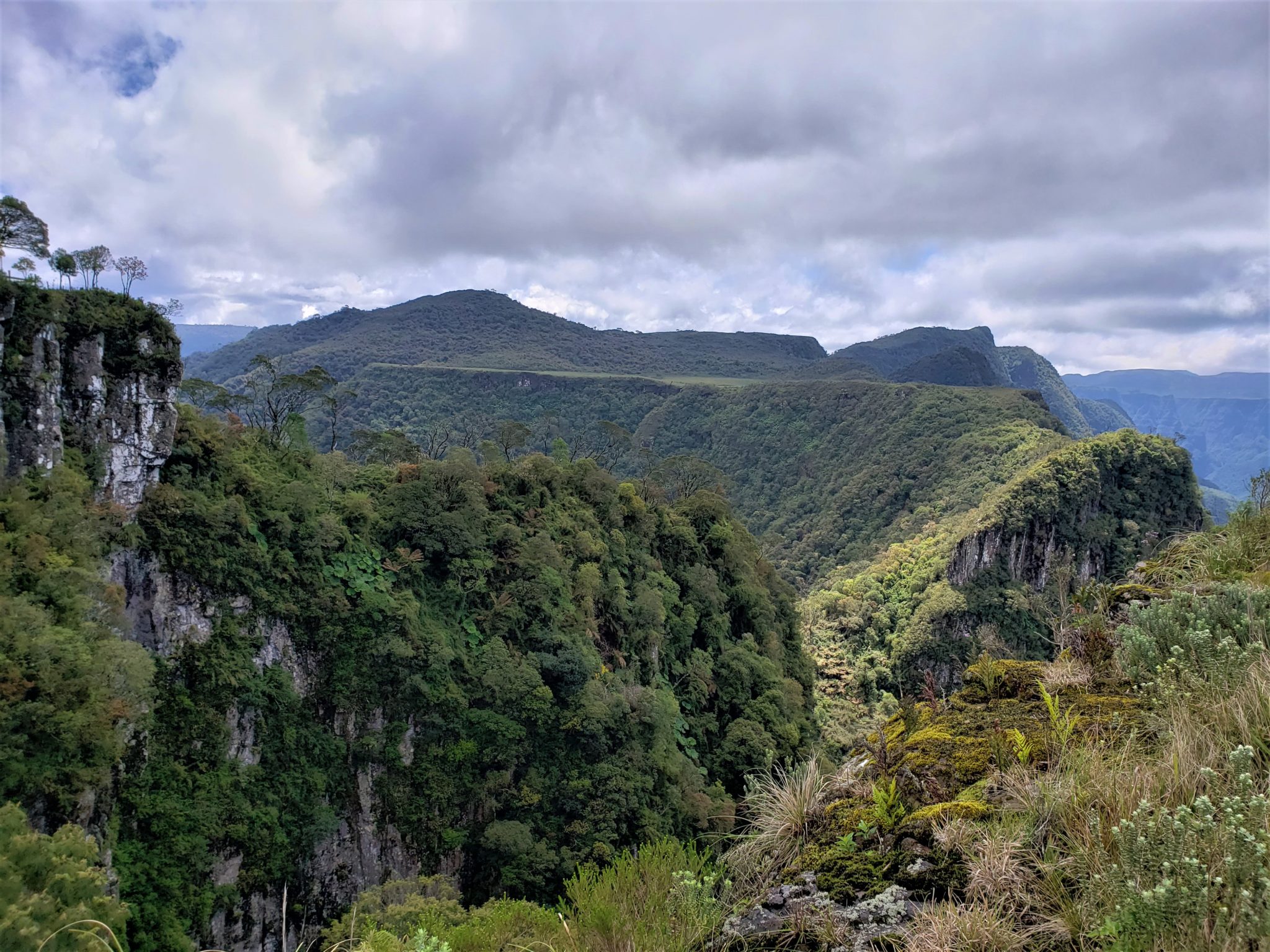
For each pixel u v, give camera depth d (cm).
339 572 4109
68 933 920
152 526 3594
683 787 4338
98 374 3434
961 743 564
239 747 3647
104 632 2959
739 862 553
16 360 3138
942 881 438
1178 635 646
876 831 504
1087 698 610
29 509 3002
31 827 2575
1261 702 484
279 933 3553
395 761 3978
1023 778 489
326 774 3850
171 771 3350
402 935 1902
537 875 3806
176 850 3222
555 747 4216
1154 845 367
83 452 3416
